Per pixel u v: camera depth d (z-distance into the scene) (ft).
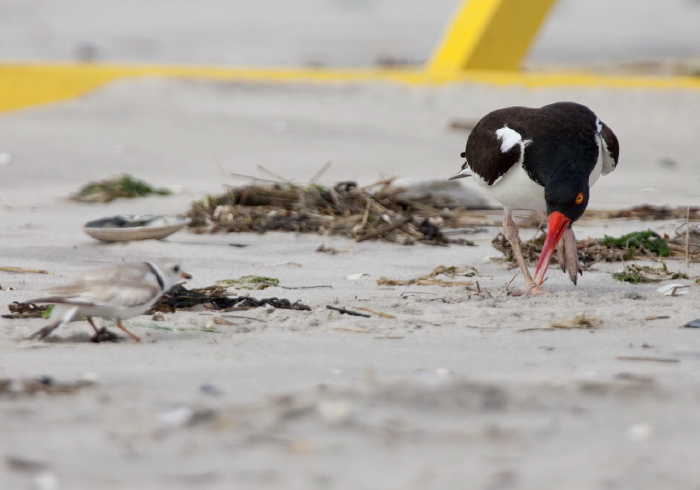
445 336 26.89
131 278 25.54
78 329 27.58
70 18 296.71
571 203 32.78
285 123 98.22
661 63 152.46
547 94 109.91
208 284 36.55
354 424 17.08
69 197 61.41
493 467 14.85
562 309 31.32
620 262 41.68
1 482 14.21
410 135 94.48
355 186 54.85
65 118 96.99
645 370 21.54
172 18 295.89
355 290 35.32
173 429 16.83
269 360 23.15
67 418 17.48
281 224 50.03
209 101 107.34
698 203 62.08
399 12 314.96
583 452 15.58
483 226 52.54
